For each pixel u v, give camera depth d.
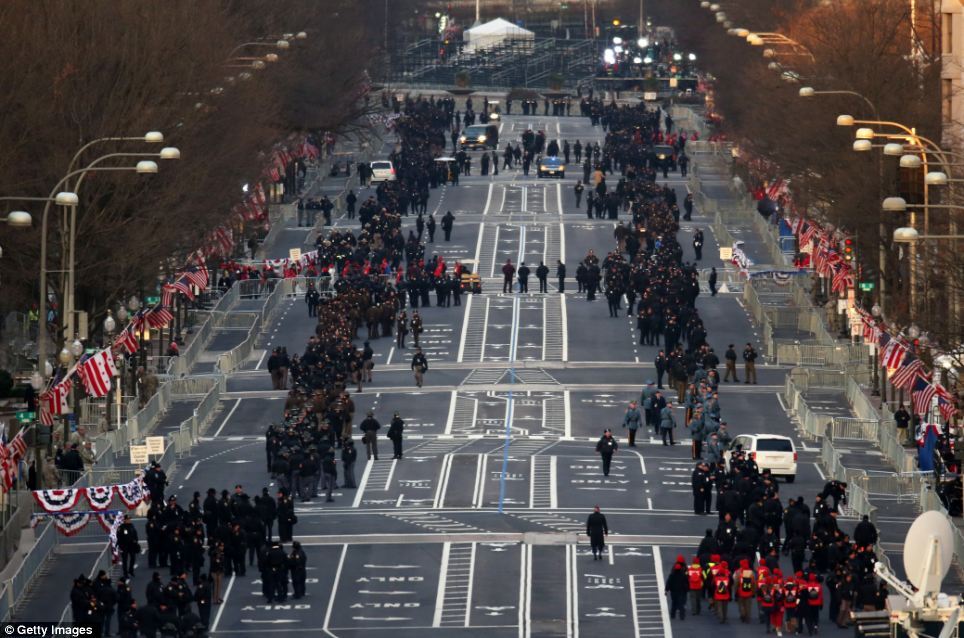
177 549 173.12
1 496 175.12
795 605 157.25
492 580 175.50
